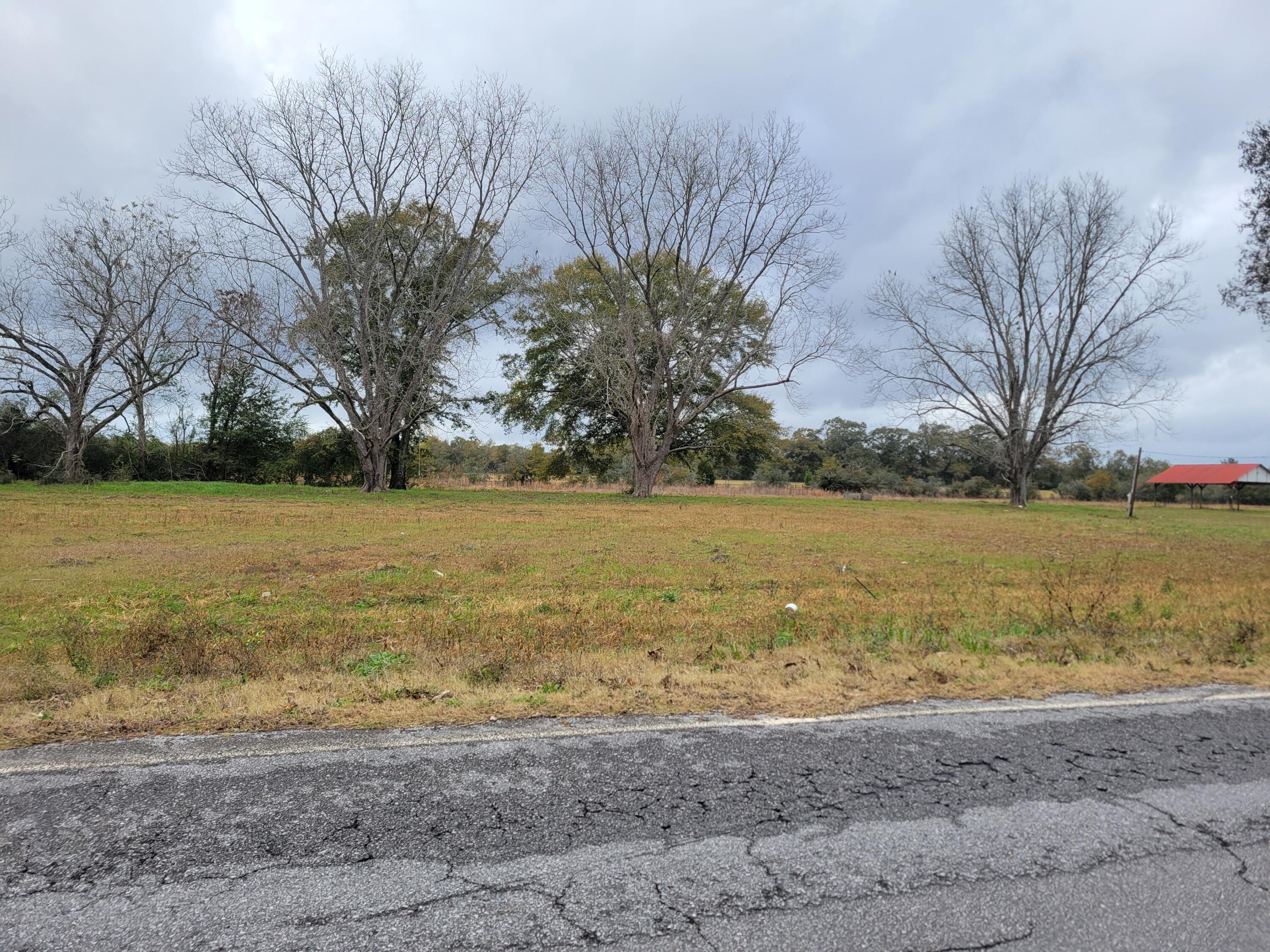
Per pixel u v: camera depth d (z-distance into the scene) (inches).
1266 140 565.0
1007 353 1823.3
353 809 133.8
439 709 191.9
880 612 371.2
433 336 1391.5
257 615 349.4
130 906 103.5
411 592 420.5
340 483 1784.0
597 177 1434.5
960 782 152.4
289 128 1263.5
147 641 263.6
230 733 172.1
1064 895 111.7
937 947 98.5
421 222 1451.8
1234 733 187.9
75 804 134.0
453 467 2760.8
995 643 292.0
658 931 99.8
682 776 151.9
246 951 94.5
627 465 2439.7
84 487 1219.2
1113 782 154.3
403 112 1310.3
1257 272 581.0
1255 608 386.0
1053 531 1008.2
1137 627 328.5
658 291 1651.1
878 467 3186.5
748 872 115.4
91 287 1316.4
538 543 679.1
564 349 1675.7
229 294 1305.4
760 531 852.6
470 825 128.6
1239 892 114.0
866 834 128.6
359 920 101.3
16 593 393.4
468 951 95.0
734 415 1893.5
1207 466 2506.2
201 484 1363.2
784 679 227.6
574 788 144.8
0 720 180.2
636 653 270.1
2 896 105.5
